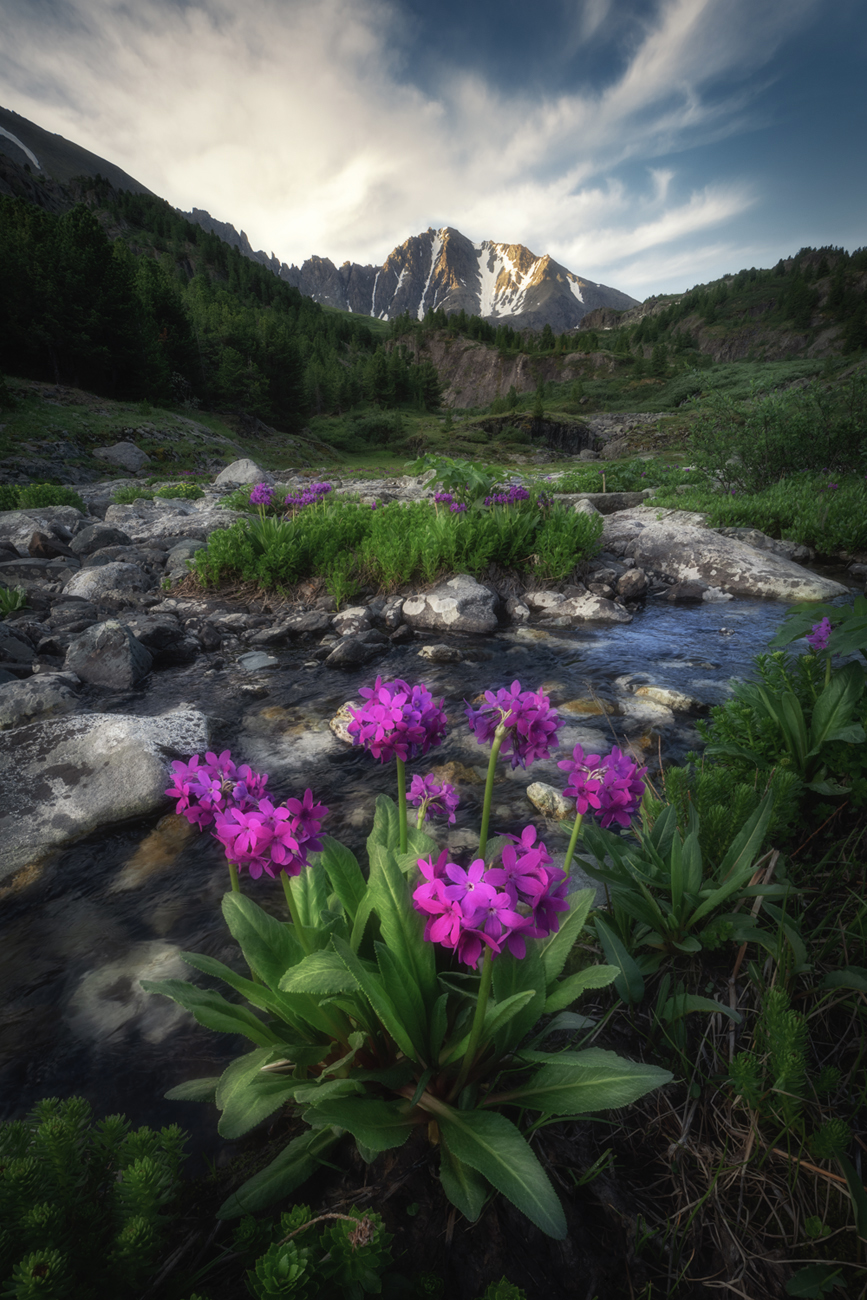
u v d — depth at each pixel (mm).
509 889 1125
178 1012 2270
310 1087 1550
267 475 23109
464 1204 1324
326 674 5941
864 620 2611
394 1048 1764
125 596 8016
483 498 10156
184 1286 1324
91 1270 1266
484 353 177750
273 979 1648
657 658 6195
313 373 96625
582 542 9055
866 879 2303
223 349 64125
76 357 46188
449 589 7641
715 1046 1808
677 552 9734
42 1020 2246
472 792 3797
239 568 8844
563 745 4344
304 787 3930
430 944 1669
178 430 41156
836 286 150250
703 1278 1352
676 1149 1592
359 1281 1242
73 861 3244
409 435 79188
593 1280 1363
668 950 2211
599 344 181250
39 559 9477
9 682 5215
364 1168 1577
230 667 6195
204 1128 1822
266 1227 1383
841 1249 1344
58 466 28000
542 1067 1642
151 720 4328
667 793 2793
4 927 2773
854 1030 1844
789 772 2559
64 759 3797
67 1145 1342
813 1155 1432
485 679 5695
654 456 40281
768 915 2195
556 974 1786
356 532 9422
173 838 3443
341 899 1788
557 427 77875
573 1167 1571
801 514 11172
